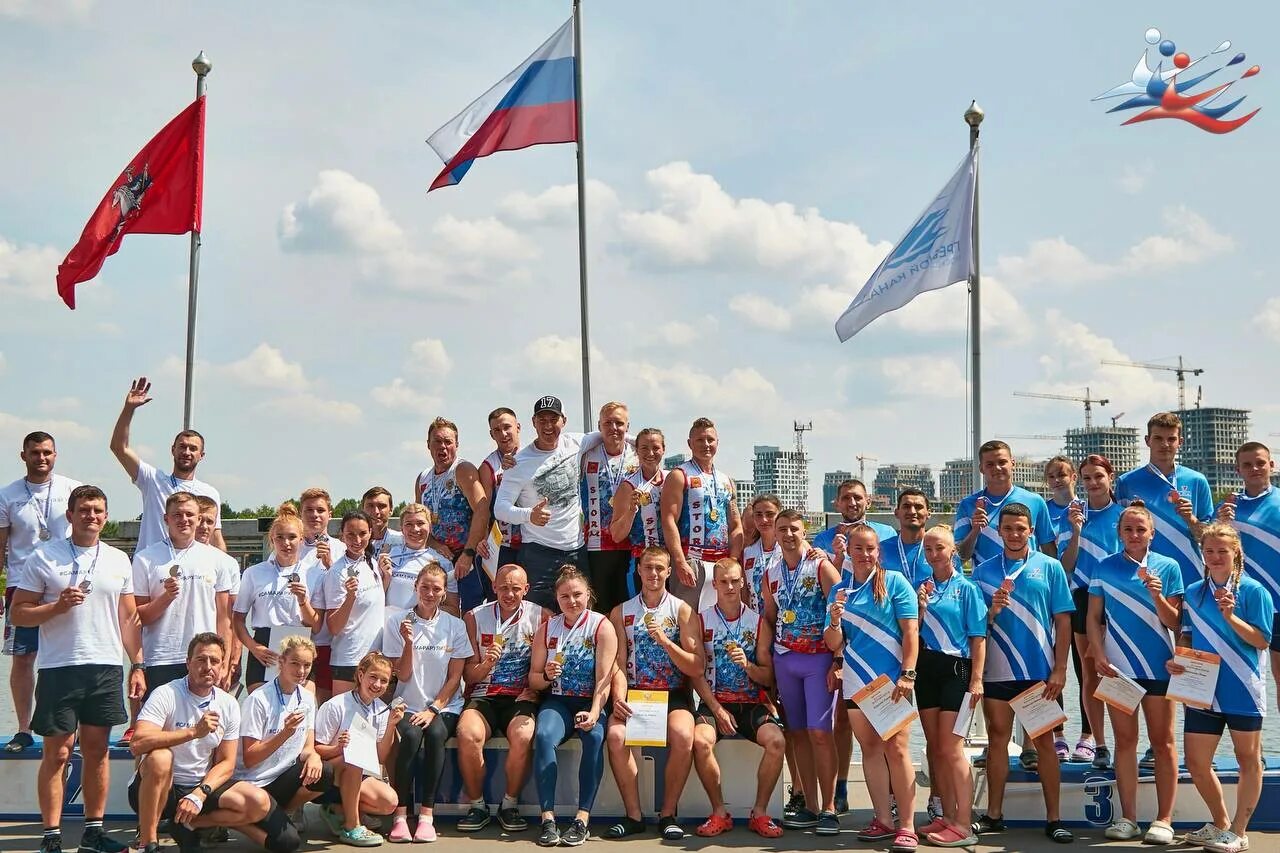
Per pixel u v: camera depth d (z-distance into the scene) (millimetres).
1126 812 7480
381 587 8352
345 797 7273
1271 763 8039
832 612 7535
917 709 7555
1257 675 7113
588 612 7980
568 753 7945
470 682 8039
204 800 6828
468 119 11625
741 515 9164
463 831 7656
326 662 8203
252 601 8195
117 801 8117
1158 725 7352
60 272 11320
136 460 8633
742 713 7930
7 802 8109
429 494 9000
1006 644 7504
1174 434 8117
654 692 7836
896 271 11375
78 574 7082
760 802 7727
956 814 7324
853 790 9172
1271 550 7824
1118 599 7461
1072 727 12156
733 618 8000
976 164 11164
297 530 8266
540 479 8531
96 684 7039
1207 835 7172
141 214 11555
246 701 7223
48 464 8227
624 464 8766
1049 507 8805
